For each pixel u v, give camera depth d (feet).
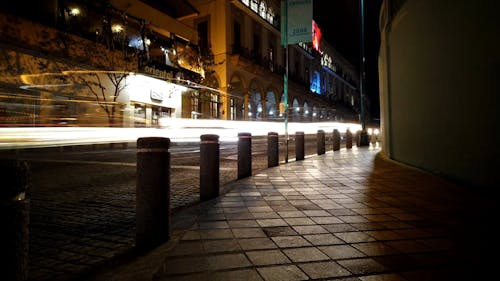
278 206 13.66
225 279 6.91
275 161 26.99
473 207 13.37
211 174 15.15
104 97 56.54
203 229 10.43
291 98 131.44
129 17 65.62
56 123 51.42
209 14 94.17
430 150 21.88
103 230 10.94
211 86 88.89
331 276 7.08
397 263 7.81
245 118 100.94
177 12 90.94
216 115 91.71
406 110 26.17
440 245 9.04
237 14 98.53
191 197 16.24
